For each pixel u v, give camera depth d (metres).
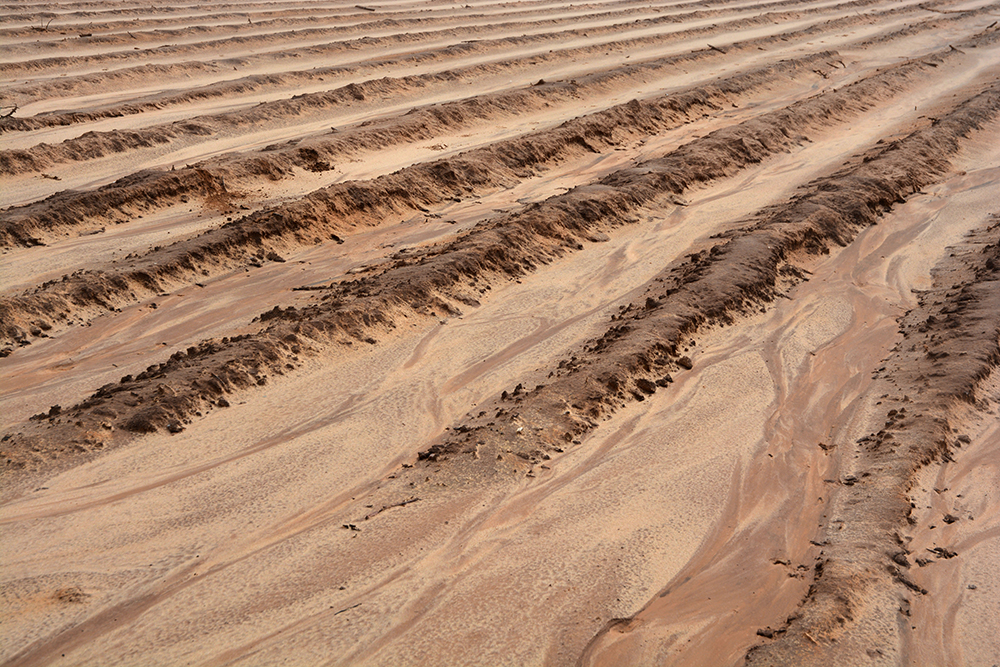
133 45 60.66
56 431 18.78
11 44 55.94
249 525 16.59
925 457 18.33
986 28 76.06
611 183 35.75
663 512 17.27
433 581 15.14
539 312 26.03
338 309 24.25
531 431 19.30
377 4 85.12
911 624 14.24
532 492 17.62
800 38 71.50
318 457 18.80
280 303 26.36
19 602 14.45
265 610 14.43
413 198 34.62
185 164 38.00
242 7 79.19
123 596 14.73
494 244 28.72
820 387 22.22
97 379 21.86
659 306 25.12
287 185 35.75
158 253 28.23
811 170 39.62
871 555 15.66
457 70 55.38
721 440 19.80
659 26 75.44
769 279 27.31
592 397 20.62
